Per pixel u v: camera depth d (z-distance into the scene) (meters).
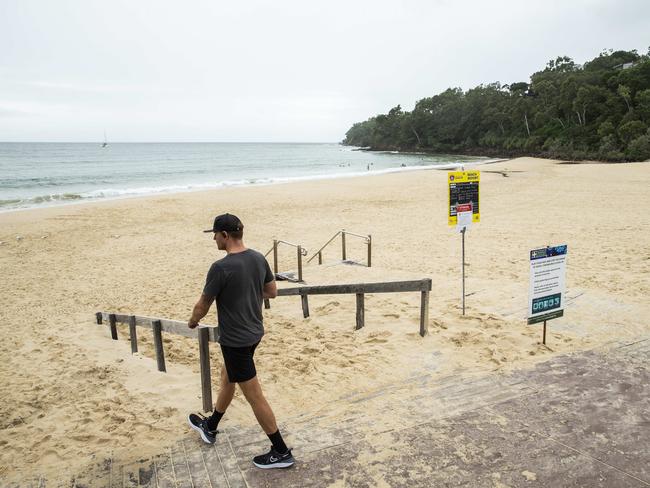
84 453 3.66
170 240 17.72
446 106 120.94
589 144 75.06
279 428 3.86
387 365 5.06
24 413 4.73
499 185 32.16
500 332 5.84
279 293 7.23
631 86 74.56
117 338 7.68
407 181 38.97
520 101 100.56
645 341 5.34
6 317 9.48
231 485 3.12
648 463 3.20
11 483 3.33
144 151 161.38
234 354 3.20
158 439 3.78
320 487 3.06
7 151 150.62
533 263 5.11
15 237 18.41
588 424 3.68
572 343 5.38
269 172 59.94
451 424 3.76
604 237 13.77
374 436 3.64
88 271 13.51
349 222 20.08
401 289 5.93
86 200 29.50
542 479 3.06
